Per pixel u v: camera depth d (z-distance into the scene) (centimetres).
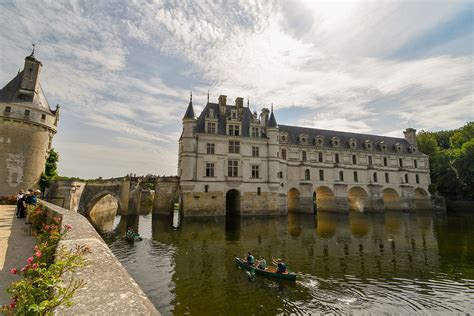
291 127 5494
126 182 4019
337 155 5331
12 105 3275
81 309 254
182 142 4025
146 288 1359
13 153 3253
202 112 4394
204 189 3897
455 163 5553
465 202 5584
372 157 5594
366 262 1850
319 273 1611
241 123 4294
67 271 353
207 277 1518
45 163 3609
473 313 1134
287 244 2366
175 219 4162
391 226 3516
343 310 1148
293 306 1177
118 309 260
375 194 5222
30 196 1730
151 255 1967
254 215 4119
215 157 4028
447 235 2881
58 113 3941
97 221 3741
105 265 396
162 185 4191
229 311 1127
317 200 5609
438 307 1184
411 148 6169
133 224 3447
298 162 4912
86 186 3975
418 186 5875
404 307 1180
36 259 417
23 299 274
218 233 2828
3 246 954
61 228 672
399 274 1605
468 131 6053
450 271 1662
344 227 3384
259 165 4294
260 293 1308
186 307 1160
